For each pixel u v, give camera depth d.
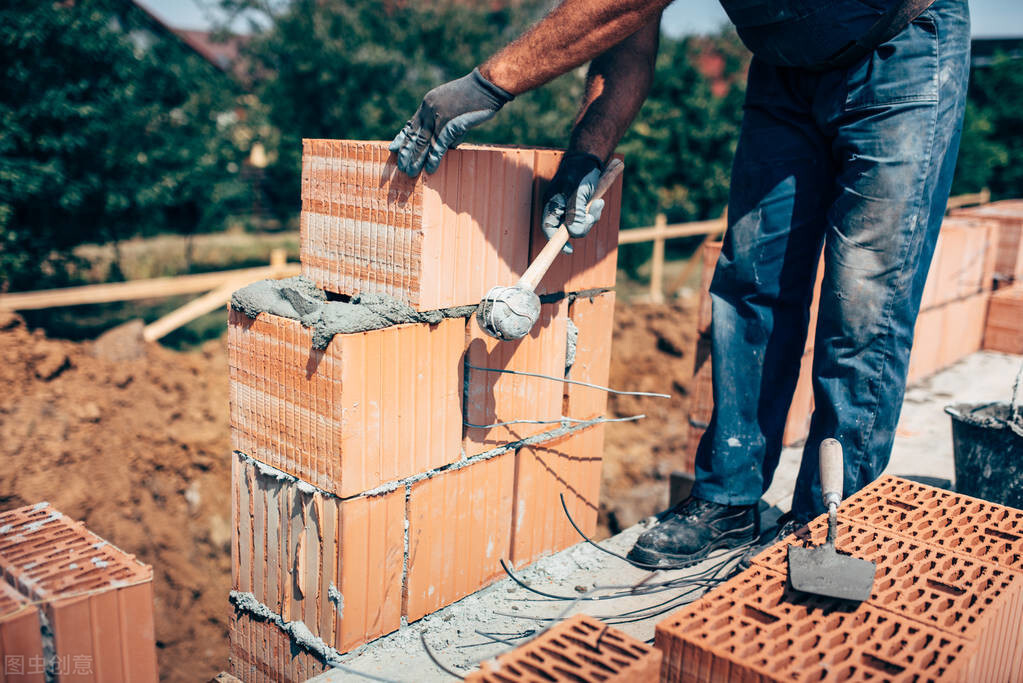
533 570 2.45
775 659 1.38
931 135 2.02
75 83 9.91
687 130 15.42
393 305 1.90
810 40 2.05
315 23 14.04
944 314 4.57
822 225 2.35
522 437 2.35
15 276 10.09
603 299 2.56
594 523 2.73
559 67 1.87
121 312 11.37
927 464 3.19
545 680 1.35
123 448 6.37
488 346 2.14
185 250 14.91
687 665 1.45
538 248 2.22
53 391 6.53
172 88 11.69
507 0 16.08
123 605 1.55
